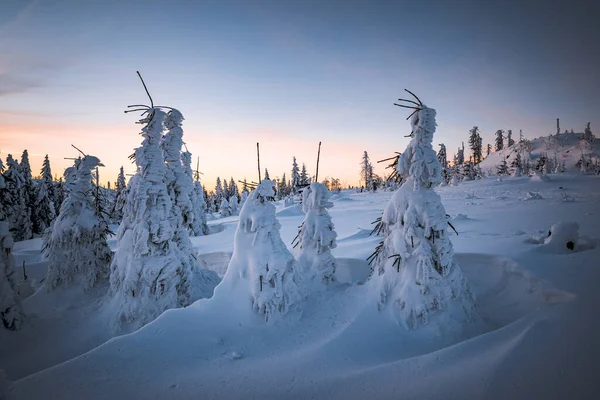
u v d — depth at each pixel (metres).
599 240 9.77
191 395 4.96
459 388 4.67
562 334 5.37
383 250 8.45
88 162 12.79
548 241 10.20
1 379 5.14
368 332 7.10
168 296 10.24
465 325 7.20
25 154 40.03
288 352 6.73
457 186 62.75
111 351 6.16
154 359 6.09
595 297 6.31
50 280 12.12
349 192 101.12
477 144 105.19
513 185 55.03
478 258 10.34
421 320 7.22
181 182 12.60
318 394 4.93
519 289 8.66
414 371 5.27
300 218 36.31
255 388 5.17
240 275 8.25
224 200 56.44
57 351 9.34
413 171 7.80
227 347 6.87
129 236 10.52
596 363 4.66
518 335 5.62
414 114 8.02
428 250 7.54
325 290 9.47
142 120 10.60
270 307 7.78
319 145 10.43
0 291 9.70
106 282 12.74
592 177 57.59
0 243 9.80
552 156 118.25
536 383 4.54
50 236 12.79
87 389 5.09
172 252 10.67
